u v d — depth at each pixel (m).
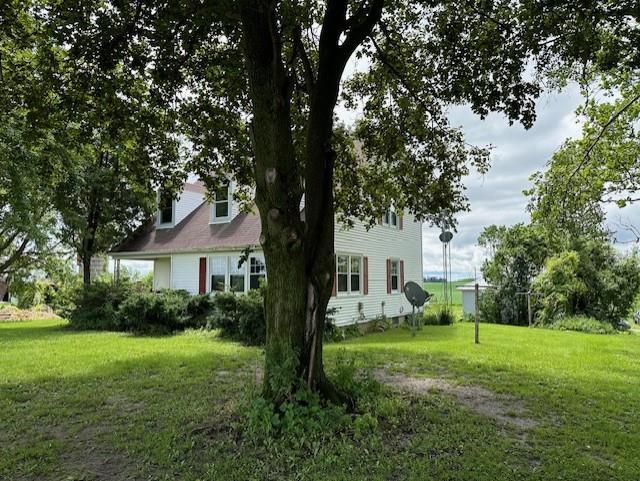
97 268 24.83
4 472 3.58
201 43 6.12
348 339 12.89
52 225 17.03
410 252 20.45
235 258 15.17
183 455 3.87
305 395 4.45
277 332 4.71
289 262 4.69
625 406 5.48
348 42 5.18
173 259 16.98
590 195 12.12
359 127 7.89
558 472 3.58
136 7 4.61
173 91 6.60
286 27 4.31
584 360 8.58
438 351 9.67
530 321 17.50
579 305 17.56
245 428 4.33
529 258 19.05
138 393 6.02
